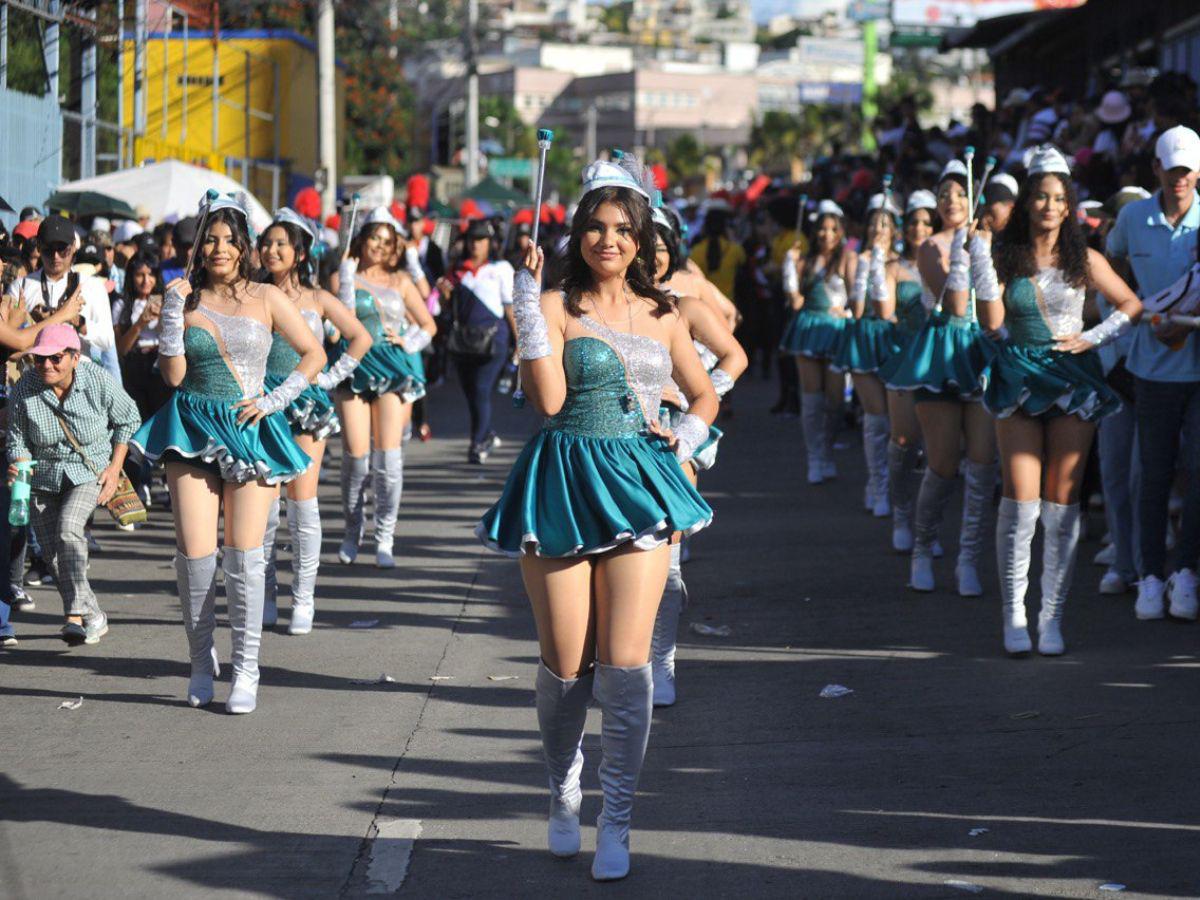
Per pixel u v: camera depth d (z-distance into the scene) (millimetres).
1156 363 7730
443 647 7695
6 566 7652
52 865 4812
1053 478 7145
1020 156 16594
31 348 7473
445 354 23234
